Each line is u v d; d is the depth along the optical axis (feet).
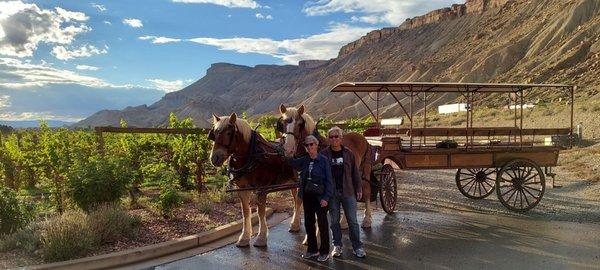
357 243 25.30
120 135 49.98
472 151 37.73
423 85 36.29
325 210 24.49
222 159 25.17
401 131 46.57
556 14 605.73
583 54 391.45
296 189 30.66
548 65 417.28
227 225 30.35
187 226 30.01
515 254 25.58
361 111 483.92
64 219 27.09
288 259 24.88
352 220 25.09
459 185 43.45
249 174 26.76
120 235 26.99
